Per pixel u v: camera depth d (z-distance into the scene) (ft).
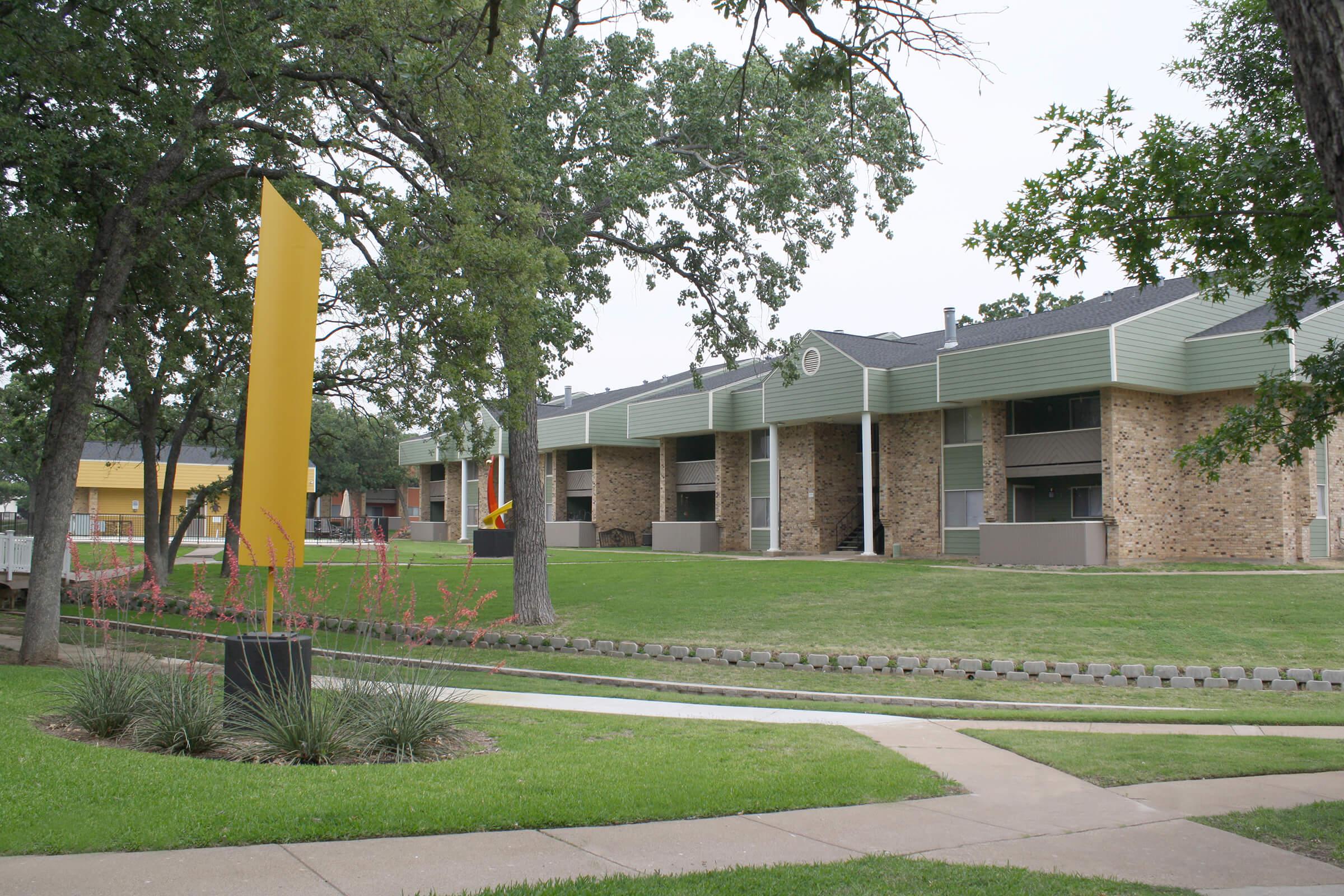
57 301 59.41
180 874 16.65
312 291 33.35
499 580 94.43
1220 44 35.83
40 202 55.62
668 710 40.14
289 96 53.36
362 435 99.60
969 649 56.34
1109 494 89.30
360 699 29.09
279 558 31.63
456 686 45.47
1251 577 73.61
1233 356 88.84
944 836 20.94
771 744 30.83
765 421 122.11
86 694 29.25
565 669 54.34
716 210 74.28
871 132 66.08
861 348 119.14
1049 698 45.98
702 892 16.22
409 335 51.62
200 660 37.58
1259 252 32.50
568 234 67.87
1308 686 48.01
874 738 33.47
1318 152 14.99
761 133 68.80
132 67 51.13
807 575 88.63
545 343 67.36
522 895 15.88
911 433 111.96
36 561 48.19
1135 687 49.14
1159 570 81.56
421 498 211.82
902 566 94.84
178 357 65.67
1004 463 99.66
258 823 19.39
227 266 62.90
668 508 146.61
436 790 22.58
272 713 26.99
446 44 48.83
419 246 53.78
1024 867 18.45
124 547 103.60
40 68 47.52
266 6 50.14
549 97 65.62
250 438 31.17
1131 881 17.87
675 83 68.90
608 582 89.92
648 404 143.13
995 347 96.07
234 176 54.70
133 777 22.44
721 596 78.33
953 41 31.86
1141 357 88.48
